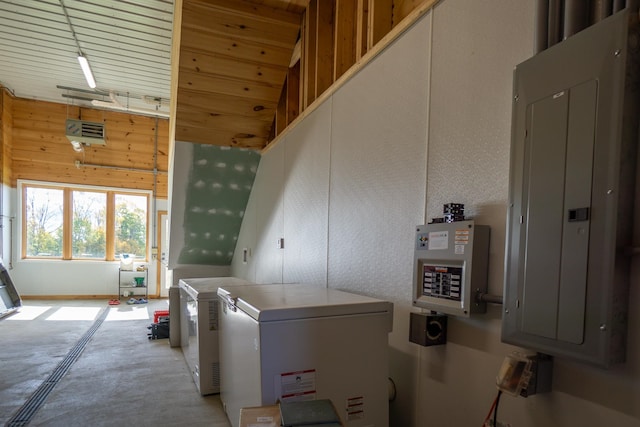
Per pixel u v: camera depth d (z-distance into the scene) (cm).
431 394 136
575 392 89
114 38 459
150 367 336
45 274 708
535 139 95
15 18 421
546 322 89
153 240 764
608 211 78
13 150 679
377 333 144
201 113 317
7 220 664
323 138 237
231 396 184
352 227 198
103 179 734
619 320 78
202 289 285
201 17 257
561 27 94
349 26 229
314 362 133
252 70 295
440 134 137
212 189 395
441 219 130
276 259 325
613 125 77
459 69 130
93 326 506
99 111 726
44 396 269
